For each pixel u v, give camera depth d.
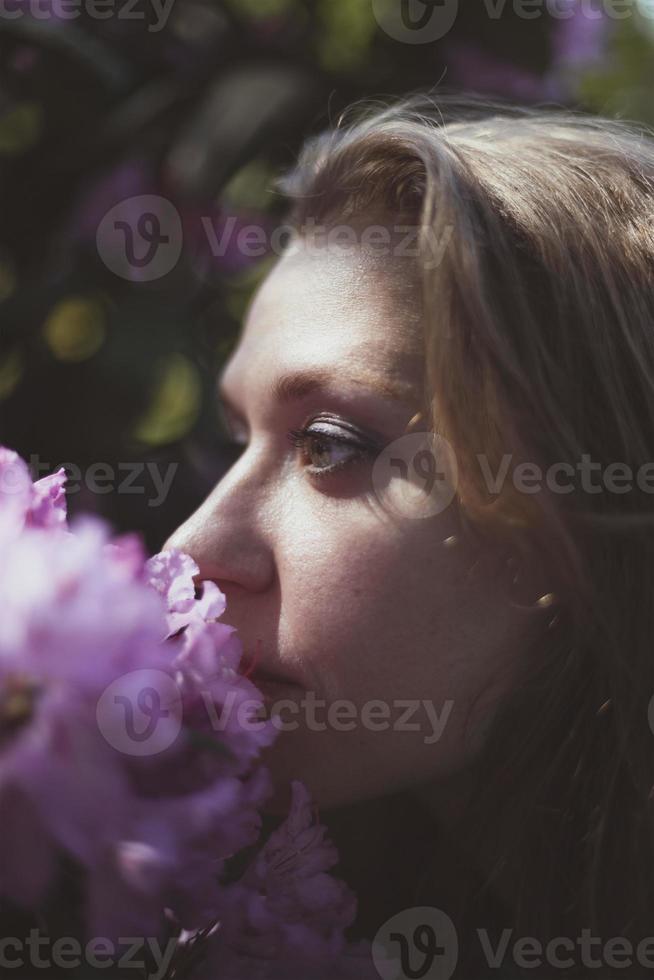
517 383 0.63
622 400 0.67
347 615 0.62
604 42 1.46
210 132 1.24
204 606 0.52
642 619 0.66
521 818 0.66
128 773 0.41
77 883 0.40
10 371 1.14
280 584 0.64
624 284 0.68
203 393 1.15
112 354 1.11
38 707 0.39
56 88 1.20
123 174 1.22
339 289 0.66
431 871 0.71
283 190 0.87
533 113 0.96
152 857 0.39
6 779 0.37
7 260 1.19
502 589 0.63
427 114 0.91
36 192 1.20
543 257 0.66
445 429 0.62
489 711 0.64
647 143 0.82
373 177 0.68
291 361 0.65
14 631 0.37
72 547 0.40
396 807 0.72
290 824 0.58
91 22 1.21
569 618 0.64
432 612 0.62
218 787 0.42
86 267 1.20
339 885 0.58
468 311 0.63
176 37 1.26
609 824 0.66
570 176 0.71
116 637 0.38
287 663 0.63
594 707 0.66
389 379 0.63
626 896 0.66
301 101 1.23
